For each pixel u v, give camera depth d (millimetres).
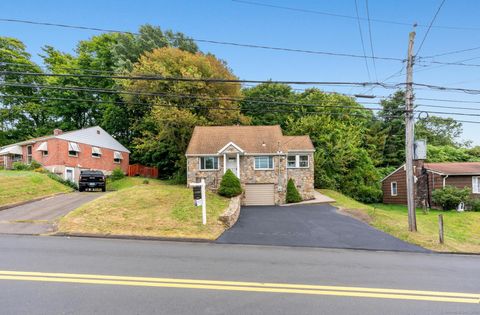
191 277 6309
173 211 14438
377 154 39594
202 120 30422
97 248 8797
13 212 14359
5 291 5305
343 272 7191
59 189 22203
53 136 28156
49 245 9008
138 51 35531
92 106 40125
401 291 5922
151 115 31625
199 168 24312
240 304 4977
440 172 25562
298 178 25609
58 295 5168
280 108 37375
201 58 32438
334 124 32250
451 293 5914
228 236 11695
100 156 33062
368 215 17469
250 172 24234
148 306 4801
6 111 37938
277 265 7602
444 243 11859
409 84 13656
